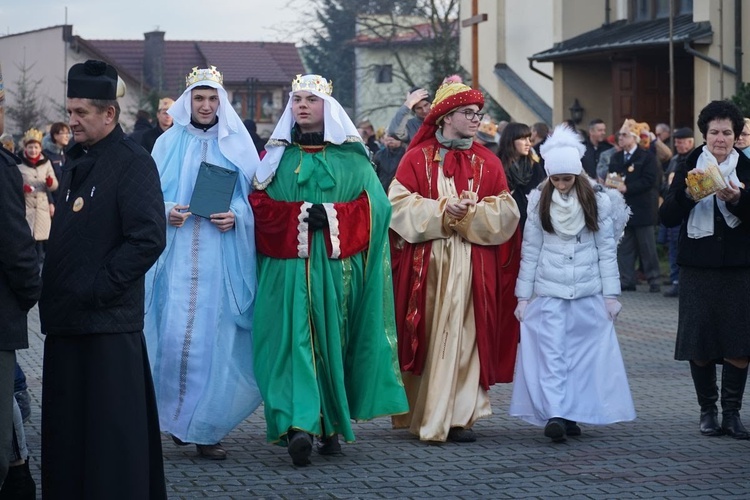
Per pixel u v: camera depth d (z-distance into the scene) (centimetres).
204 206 715
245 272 728
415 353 777
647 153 1612
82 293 511
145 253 516
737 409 784
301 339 708
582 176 779
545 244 784
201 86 734
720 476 677
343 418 714
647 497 632
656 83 2244
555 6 2434
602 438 783
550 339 771
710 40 1997
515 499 628
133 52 6738
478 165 800
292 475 680
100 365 516
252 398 728
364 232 730
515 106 2666
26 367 1067
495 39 2750
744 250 762
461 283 779
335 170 734
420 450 749
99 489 511
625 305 1504
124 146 531
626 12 2378
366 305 735
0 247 494
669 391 954
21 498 569
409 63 4938
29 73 5762
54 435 523
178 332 717
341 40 5319
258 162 743
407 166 797
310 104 730
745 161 771
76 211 523
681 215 777
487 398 787
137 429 520
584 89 2447
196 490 644
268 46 6875
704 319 773
